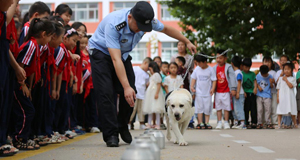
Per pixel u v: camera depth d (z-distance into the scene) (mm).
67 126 6969
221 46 13977
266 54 13609
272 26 12344
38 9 5922
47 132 5715
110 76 5316
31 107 4910
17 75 4516
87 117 8602
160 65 12266
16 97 4824
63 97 6406
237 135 7402
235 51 13945
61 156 4328
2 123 4301
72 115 7742
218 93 10008
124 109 5578
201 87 9914
